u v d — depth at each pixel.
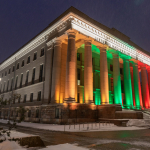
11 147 7.00
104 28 34.38
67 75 27.14
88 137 12.61
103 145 9.50
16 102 43.41
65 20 28.98
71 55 27.67
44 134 14.49
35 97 34.88
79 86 35.34
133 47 41.16
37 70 36.84
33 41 39.97
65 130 17.28
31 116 33.78
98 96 38.72
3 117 47.62
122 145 9.49
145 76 46.34
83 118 26.61
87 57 30.12
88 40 30.80
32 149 7.97
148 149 8.51
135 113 26.25
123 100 46.38
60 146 9.00
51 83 30.66
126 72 39.81
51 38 33.28
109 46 34.41
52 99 28.92
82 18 29.08
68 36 28.59
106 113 28.33
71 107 25.80
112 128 18.91
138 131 16.50
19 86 44.78
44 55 34.84
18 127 21.50
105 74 32.50
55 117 27.30
